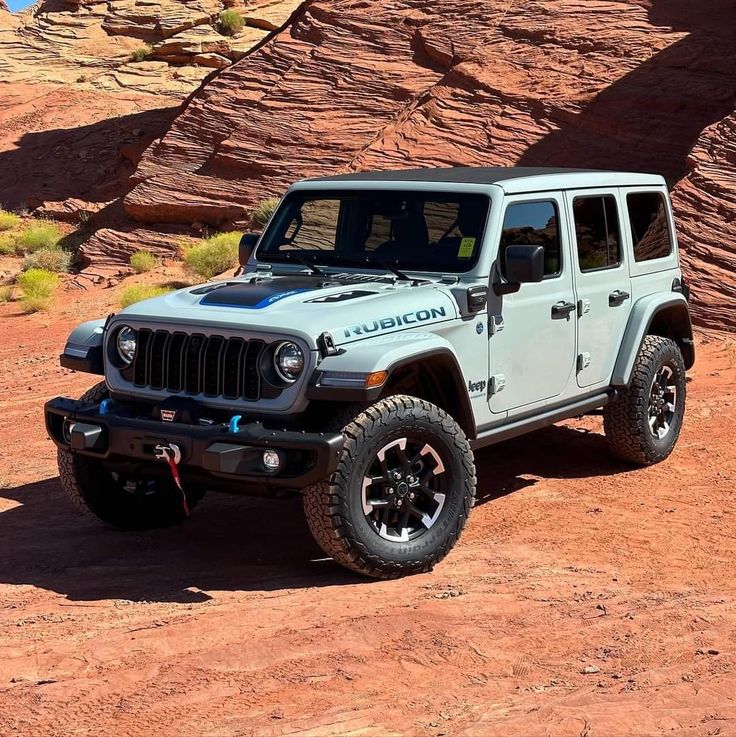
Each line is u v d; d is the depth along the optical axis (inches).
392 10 974.4
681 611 204.2
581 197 274.7
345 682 171.9
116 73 1752.0
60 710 161.8
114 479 253.6
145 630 192.7
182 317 221.6
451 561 232.4
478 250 240.1
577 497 281.4
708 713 161.0
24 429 383.9
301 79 944.3
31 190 1178.6
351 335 212.2
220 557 238.5
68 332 618.2
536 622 197.9
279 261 265.4
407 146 824.3
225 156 908.0
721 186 610.2
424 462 224.1
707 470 307.4
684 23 849.5
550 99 815.1
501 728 154.5
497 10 924.6
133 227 941.2
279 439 203.5
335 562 233.0
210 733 154.2
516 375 252.2
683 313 317.7
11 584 221.0
